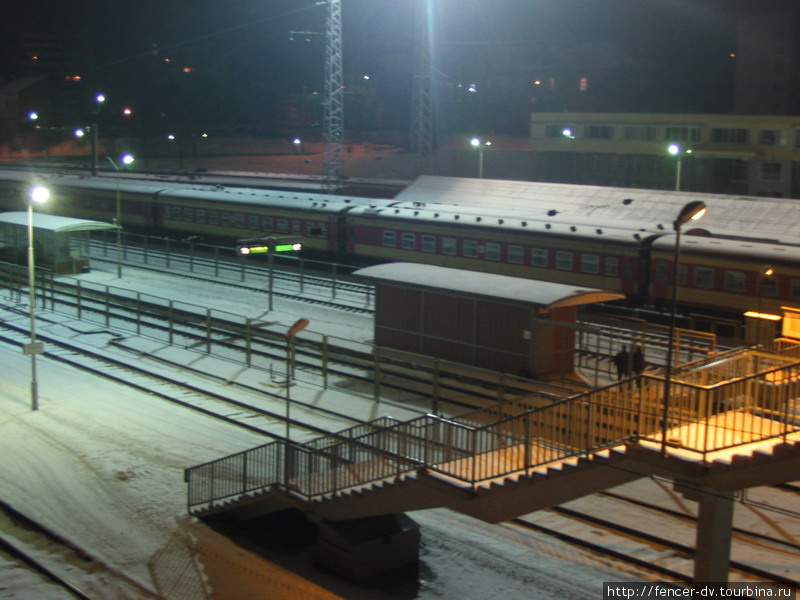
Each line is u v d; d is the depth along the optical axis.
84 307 38.88
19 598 15.08
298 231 49.06
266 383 27.58
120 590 15.14
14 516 18.36
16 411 25.06
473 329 27.47
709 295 34.12
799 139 57.88
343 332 33.88
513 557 16.28
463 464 14.88
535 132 70.19
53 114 123.69
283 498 16.58
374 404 25.33
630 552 16.31
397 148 97.75
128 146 115.12
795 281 31.72
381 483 15.21
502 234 40.03
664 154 63.50
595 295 26.61
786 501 18.44
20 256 47.88
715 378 16.39
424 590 15.00
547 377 26.47
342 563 15.51
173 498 19.20
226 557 16.38
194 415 24.97
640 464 12.91
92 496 19.22
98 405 25.78
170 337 32.81
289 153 104.19
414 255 43.78
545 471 13.76
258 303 39.59
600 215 43.53
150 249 55.22
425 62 63.31
